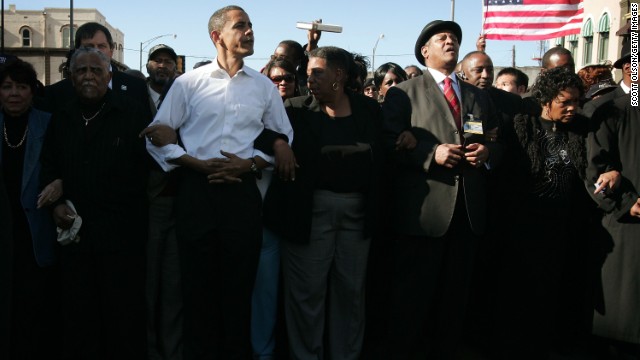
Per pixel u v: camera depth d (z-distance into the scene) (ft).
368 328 13.69
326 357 12.38
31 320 11.25
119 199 10.84
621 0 53.11
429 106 11.69
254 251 10.82
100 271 10.80
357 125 11.65
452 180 11.42
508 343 12.43
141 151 10.98
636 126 12.29
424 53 12.33
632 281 12.20
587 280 12.92
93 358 10.99
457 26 11.98
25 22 197.88
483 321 13.62
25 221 11.15
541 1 26.16
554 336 13.28
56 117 11.05
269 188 11.87
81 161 10.66
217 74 10.83
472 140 11.60
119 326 10.90
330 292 12.15
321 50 11.50
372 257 13.29
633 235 12.21
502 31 26.50
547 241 12.10
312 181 11.39
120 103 11.00
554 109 11.98
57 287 11.67
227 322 10.89
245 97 10.90
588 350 13.84
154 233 11.66
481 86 16.87
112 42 13.70
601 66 17.94
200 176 10.64
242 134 10.89
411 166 11.48
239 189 10.69
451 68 11.98
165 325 11.91
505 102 14.58
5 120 11.27
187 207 10.63
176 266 11.83
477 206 11.64
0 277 9.36
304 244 11.42
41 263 11.18
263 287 12.22
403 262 11.73
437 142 11.46
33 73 11.24
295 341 11.98
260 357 12.38
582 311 13.32
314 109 11.75
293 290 11.81
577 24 26.05
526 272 12.17
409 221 11.51
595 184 12.12
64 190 10.76
